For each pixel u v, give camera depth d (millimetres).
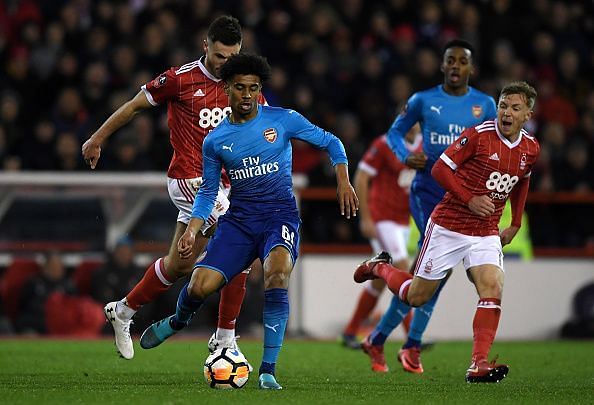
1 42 58469
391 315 31094
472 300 50656
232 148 24234
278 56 60344
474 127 26500
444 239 26875
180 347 40969
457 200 26656
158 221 48812
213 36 26859
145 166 52062
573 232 54000
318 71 58750
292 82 58969
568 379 29016
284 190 24625
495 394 23734
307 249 50000
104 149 52344
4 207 47844
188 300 25094
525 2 66938
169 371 30062
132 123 54219
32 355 36062
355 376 29312
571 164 56438
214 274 24328
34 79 57594
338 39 60125
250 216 24484
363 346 32062
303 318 49750
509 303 51719
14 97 55125
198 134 27703
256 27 61156
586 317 51969
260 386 23969
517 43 65125
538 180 55562
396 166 38781
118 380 26703
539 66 64312
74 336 47406
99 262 48531
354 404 21109
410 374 30422
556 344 47562
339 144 24938
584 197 53375
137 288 28094
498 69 62344
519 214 27703
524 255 52000
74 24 59781
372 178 39750
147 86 27453
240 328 48812
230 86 24000
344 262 50156
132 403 20844
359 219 51719
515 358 38344
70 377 27609
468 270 26828
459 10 63906
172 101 27797
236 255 24453
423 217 31703
